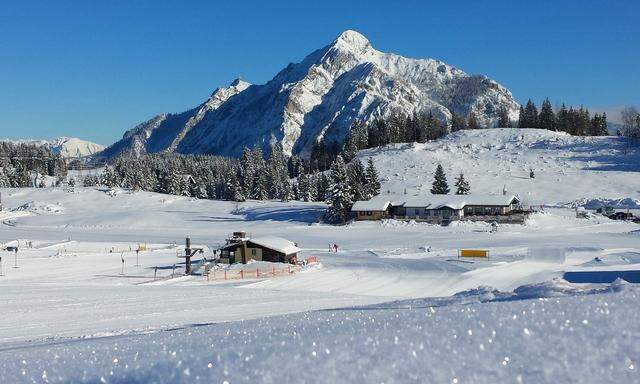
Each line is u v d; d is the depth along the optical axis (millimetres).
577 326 2662
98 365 3092
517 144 163500
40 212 124812
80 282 43812
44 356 3688
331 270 50656
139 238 86938
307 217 108375
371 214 97938
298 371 2379
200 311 24219
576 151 149250
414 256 59156
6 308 26375
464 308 3553
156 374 2678
